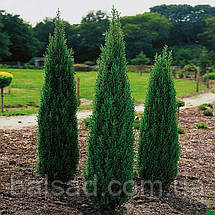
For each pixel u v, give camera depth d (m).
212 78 36.00
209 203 4.57
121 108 4.11
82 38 76.38
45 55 5.02
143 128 5.39
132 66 52.31
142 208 4.55
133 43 74.44
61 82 4.96
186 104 16.95
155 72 5.21
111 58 4.14
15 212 4.03
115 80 4.09
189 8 100.06
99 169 4.21
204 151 7.76
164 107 5.15
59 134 5.04
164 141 5.17
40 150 5.16
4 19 67.00
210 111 13.30
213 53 65.31
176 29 84.69
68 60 5.05
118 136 4.12
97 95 4.21
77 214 4.19
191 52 69.12
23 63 69.00
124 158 4.21
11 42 65.25
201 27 83.69
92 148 4.28
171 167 5.26
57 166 5.11
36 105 16.98
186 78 38.12
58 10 5.00
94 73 43.31
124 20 86.38
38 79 32.72
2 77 13.14
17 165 5.93
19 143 7.62
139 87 25.89
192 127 10.69
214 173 6.22
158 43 82.75
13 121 11.12
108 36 4.20
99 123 4.18
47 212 4.13
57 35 5.00
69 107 5.07
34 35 80.12
